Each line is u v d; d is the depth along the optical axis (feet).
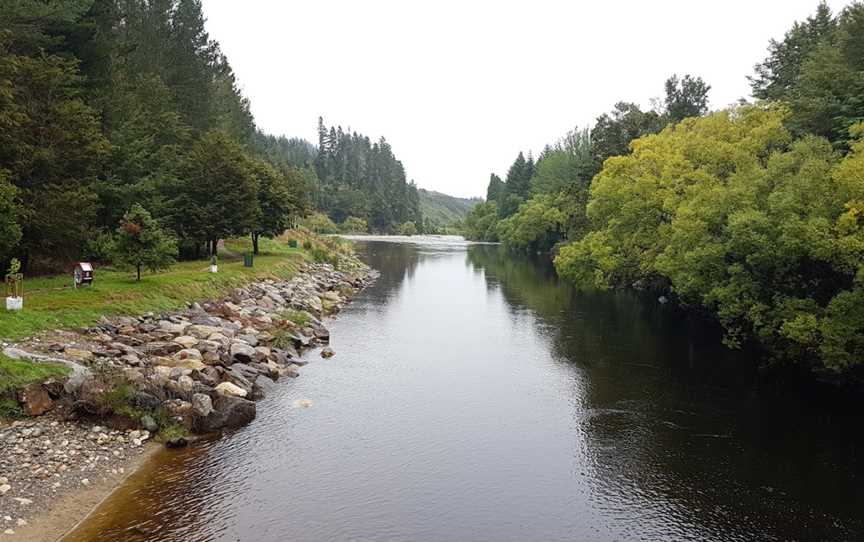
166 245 104.37
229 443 61.93
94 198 100.27
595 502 53.52
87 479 50.83
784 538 48.21
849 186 75.36
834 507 53.06
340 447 62.95
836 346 74.13
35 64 97.04
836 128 115.14
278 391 79.92
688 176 126.62
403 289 192.75
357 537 46.26
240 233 166.81
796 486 56.80
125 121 140.67
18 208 83.20
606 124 262.67
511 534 47.91
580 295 180.96
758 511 52.31
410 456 61.57
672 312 148.97
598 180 183.52
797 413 75.97
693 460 62.28
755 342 109.50
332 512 49.80
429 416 73.15
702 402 80.12
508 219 437.58
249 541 44.83
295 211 249.14
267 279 150.61
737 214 88.53
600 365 97.86
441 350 106.63
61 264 113.80
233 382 75.66
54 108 97.45
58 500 47.32
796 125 128.88
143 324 86.79
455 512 50.93
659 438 67.82
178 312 97.91
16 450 51.42
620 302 167.32
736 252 90.79
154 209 137.08
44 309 78.38
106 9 134.31
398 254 358.43
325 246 294.46
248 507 49.78
